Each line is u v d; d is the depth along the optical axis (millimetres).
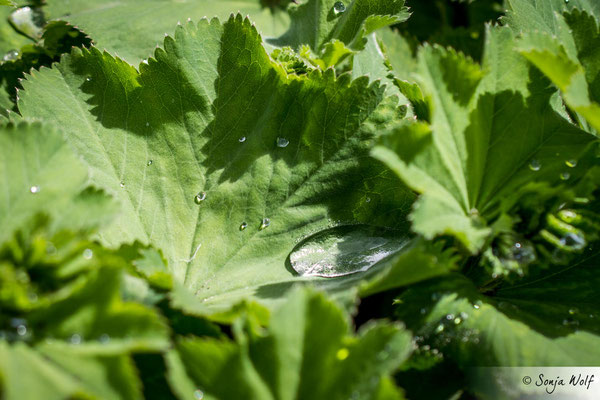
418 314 299
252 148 328
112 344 271
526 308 306
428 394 294
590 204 311
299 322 280
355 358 279
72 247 278
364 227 322
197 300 299
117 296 273
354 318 317
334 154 325
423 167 292
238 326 280
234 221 322
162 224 321
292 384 278
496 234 301
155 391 289
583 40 322
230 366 277
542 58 300
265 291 308
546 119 315
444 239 305
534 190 300
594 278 310
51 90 327
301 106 328
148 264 295
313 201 323
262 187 324
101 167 322
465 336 296
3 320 272
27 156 289
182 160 327
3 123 307
